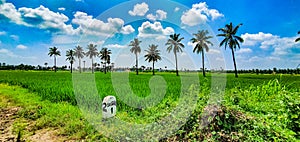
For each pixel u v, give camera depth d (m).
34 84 18.48
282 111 5.86
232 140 4.76
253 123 5.27
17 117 7.88
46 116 7.39
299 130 5.16
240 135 4.85
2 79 26.20
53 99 10.70
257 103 7.38
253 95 8.53
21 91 14.82
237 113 5.78
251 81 21.48
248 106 7.08
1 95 13.05
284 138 4.68
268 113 6.27
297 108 5.34
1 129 6.63
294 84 11.21
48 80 24.81
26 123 7.04
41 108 8.83
